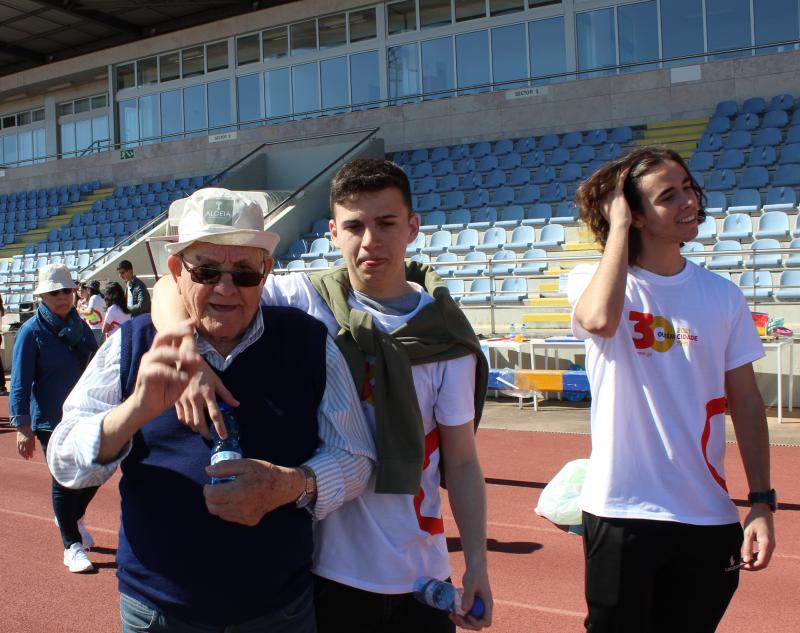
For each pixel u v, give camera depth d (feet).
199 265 6.84
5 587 16.33
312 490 6.89
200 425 6.42
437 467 7.98
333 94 75.82
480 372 8.11
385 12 72.90
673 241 8.32
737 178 50.78
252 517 6.41
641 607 8.02
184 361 6.15
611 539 8.05
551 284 41.91
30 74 93.86
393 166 7.86
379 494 7.62
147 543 6.82
